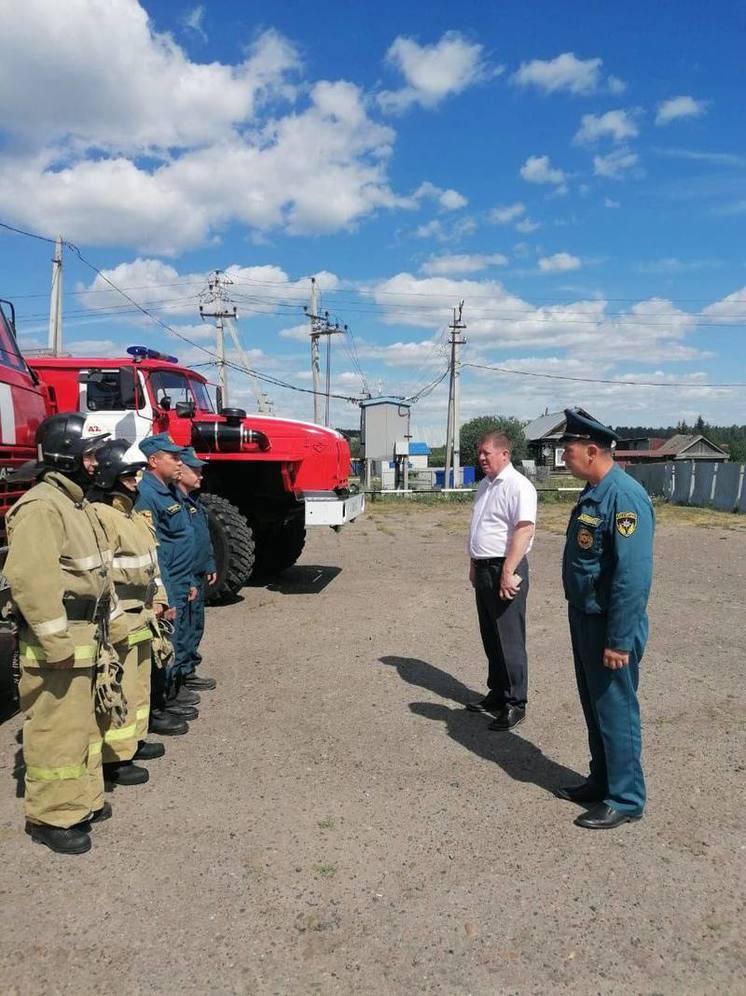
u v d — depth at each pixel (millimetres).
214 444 8219
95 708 3303
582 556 3393
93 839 3283
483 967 2512
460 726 4570
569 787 3699
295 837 3299
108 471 3824
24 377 5453
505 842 3266
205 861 3113
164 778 3873
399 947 2605
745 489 19781
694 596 8406
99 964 2520
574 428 3424
